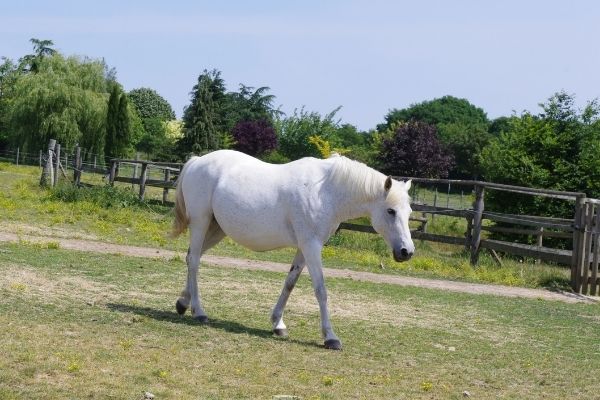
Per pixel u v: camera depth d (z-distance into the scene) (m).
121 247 15.10
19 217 18.14
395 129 45.03
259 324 9.21
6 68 66.62
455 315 11.30
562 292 15.75
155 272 12.20
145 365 6.50
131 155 54.94
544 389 7.20
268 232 8.69
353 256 17.95
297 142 53.69
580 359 8.82
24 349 6.54
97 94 51.31
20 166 42.66
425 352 8.45
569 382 7.55
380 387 6.65
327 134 53.72
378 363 7.68
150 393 5.68
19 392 5.45
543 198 22.52
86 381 5.87
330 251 18.05
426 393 6.61
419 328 9.93
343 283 13.45
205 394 5.87
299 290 12.12
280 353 7.64
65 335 7.30
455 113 86.75
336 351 8.04
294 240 8.60
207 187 9.11
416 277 15.88
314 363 7.37
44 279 10.33
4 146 60.19
